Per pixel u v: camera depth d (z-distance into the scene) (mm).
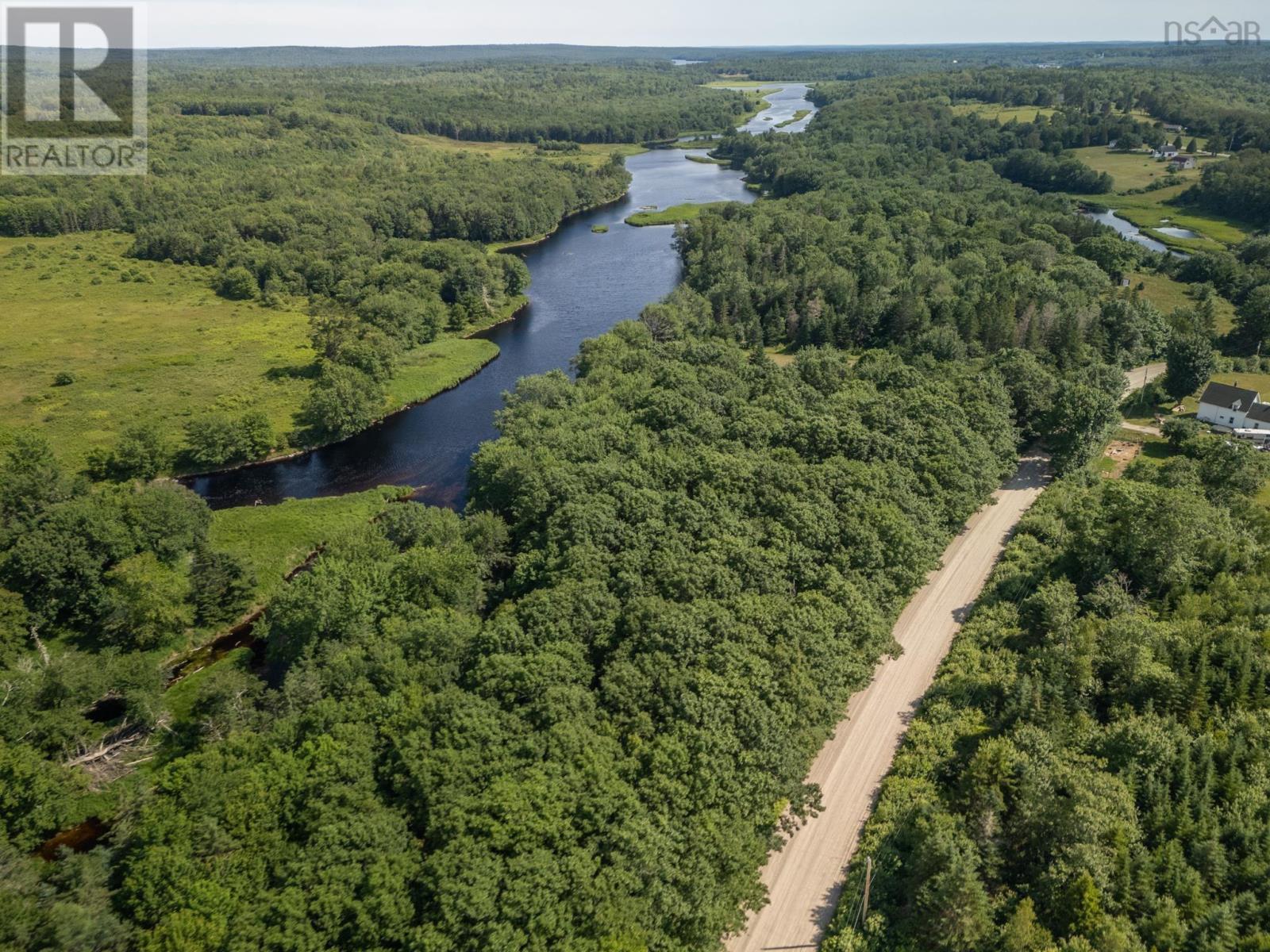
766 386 140250
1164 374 151750
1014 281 184250
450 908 53062
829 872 66375
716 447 114562
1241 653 76188
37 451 130125
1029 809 62781
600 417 131000
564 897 55344
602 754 64688
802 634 76500
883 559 92250
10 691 80688
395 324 195250
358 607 90125
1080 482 119750
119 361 183875
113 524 105500
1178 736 68500
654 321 182250
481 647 77500
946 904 56688
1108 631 81000
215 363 184625
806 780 74688
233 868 59562
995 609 93500
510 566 104812
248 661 99750
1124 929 55219
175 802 65000
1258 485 112000
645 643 74812
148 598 98562
